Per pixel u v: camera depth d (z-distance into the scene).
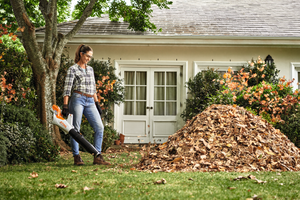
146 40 8.58
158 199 2.25
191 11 10.91
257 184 2.82
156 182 2.88
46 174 3.41
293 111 6.94
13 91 5.76
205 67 8.90
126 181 2.97
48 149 5.07
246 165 3.85
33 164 4.52
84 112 4.47
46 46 6.71
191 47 8.90
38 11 13.41
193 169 3.76
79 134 4.23
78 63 4.46
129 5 8.65
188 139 4.30
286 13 10.70
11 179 3.05
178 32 8.94
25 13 6.28
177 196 2.34
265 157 3.99
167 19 10.04
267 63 8.58
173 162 3.97
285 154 4.16
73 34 7.21
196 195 2.38
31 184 2.81
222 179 3.07
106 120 8.48
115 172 3.61
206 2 12.04
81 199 2.25
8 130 4.64
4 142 4.39
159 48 8.89
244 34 8.82
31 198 2.27
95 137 4.49
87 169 3.88
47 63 6.68
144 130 8.91
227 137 4.29
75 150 4.43
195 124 4.61
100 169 3.89
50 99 6.66
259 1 12.15
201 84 8.17
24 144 4.73
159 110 8.96
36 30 8.79
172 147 4.28
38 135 5.14
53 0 6.56
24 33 6.26
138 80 9.00
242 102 7.50
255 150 4.09
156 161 4.12
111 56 8.88
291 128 6.48
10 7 9.75
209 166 3.82
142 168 3.97
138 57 8.88
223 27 9.34
